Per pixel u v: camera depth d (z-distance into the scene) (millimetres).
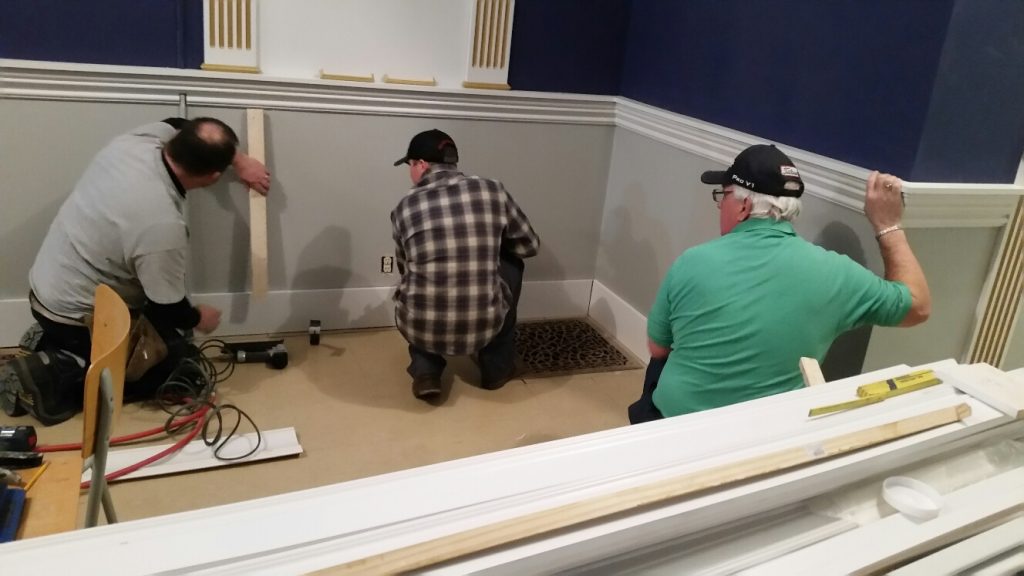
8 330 2842
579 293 3725
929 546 1001
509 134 3318
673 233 3092
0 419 2418
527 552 812
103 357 1292
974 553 984
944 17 1938
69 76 2615
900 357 2271
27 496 1213
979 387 1271
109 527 766
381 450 2484
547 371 3148
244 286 3123
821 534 1022
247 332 3182
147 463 2244
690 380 1872
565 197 3523
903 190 1982
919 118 2025
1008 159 2234
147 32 2703
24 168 2691
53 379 2379
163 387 2541
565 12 3238
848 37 2236
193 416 2502
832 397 1220
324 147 3047
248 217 3025
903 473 1157
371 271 3307
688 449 1021
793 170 1849
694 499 932
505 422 2729
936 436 1148
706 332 1829
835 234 2283
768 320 1761
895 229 1976
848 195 2213
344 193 3145
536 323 3631
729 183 1903
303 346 3143
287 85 2885
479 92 3166
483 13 3076
